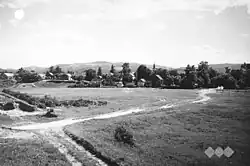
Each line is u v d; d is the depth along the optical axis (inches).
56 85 6033.5
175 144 1225.4
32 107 2319.1
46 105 2608.3
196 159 1015.0
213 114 1942.7
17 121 1889.8
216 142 1230.3
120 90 4697.3
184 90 4702.3
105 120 1865.2
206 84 5605.3
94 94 3833.7
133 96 3592.5
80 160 1014.4
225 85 5167.3
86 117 2117.4
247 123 1641.2
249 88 4877.0
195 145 1197.1
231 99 2918.3
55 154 1058.7
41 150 1109.7
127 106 2738.7
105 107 2679.6
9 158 985.5
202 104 2571.4
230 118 1798.7
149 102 3029.0
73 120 1979.6
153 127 1598.2
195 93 4050.2
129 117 1939.0
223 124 1637.6
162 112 2130.9
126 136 1293.1
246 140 1261.1
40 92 4094.5
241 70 5285.4
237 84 5078.7
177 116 1909.4
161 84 6087.6
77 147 1200.8
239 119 1756.9
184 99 3284.9
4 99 2513.5
